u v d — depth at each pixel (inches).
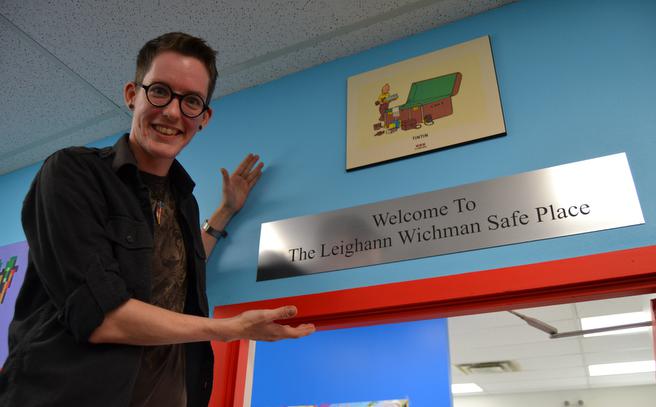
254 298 62.1
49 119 89.2
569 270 48.3
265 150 74.1
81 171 36.1
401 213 59.4
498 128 58.9
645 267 45.6
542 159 55.2
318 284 59.4
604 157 52.2
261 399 97.0
